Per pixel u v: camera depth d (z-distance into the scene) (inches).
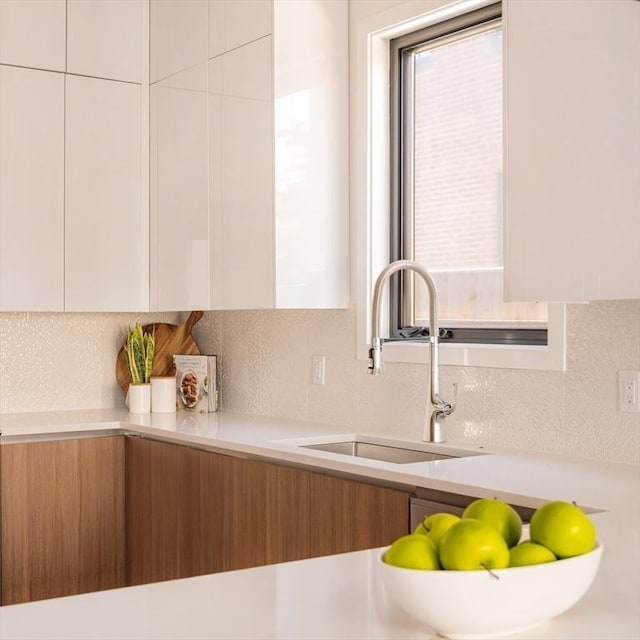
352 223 133.5
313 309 137.6
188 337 164.1
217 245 138.0
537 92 84.0
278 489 108.4
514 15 86.0
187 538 125.6
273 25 126.7
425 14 123.3
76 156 149.1
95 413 155.8
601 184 78.6
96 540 139.9
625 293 76.7
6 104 143.4
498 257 121.1
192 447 126.6
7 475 133.0
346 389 134.3
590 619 46.0
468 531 42.3
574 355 103.7
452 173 127.3
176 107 147.6
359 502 96.9
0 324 156.2
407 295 132.9
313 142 130.6
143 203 155.3
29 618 45.7
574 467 96.0
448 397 119.4
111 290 152.2
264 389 150.1
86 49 150.2
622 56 76.7
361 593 50.2
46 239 146.3
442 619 42.1
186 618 45.8
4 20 143.6
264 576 54.0
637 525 68.6
